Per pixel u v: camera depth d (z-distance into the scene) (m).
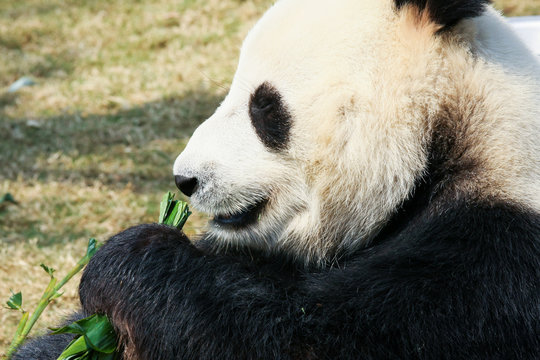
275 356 6.02
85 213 12.81
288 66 6.66
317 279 6.36
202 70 18.64
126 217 12.66
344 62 6.52
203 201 6.87
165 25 21.28
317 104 6.60
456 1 6.23
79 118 16.89
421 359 5.77
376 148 6.52
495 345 5.80
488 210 6.07
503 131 6.25
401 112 6.43
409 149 6.45
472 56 6.43
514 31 6.89
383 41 6.48
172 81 18.36
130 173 14.45
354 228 6.84
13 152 15.40
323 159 6.68
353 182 6.66
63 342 7.90
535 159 6.23
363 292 5.97
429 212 6.36
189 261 6.44
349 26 6.54
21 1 23.61
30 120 16.84
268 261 7.24
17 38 20.97
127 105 17.45
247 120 6.86
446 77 6.37
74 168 14.70
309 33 6.63
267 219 6.97
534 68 6.62
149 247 6.51
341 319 5.92
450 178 6.36
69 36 21.11
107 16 22.11
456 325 5.76
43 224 12.53
